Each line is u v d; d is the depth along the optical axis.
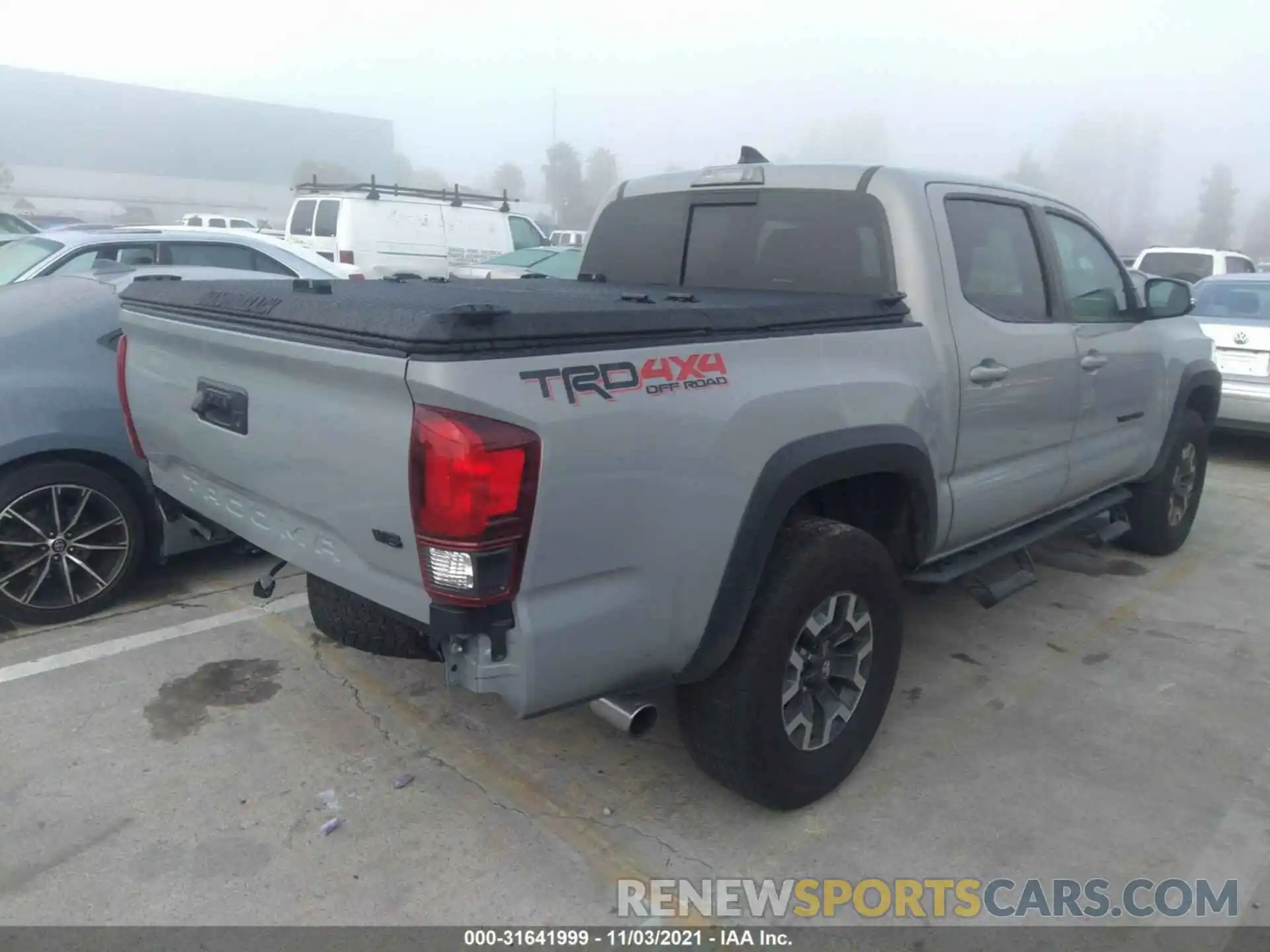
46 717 3.67
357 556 2.62
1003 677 4.25
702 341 2.68
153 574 5.11
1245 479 8.09
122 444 4.41
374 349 2.28
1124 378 4.82
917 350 3.42
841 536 3.04
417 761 3.46
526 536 2.30
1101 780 3.45
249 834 3.03
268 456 2.78
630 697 2.73
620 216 4.53
